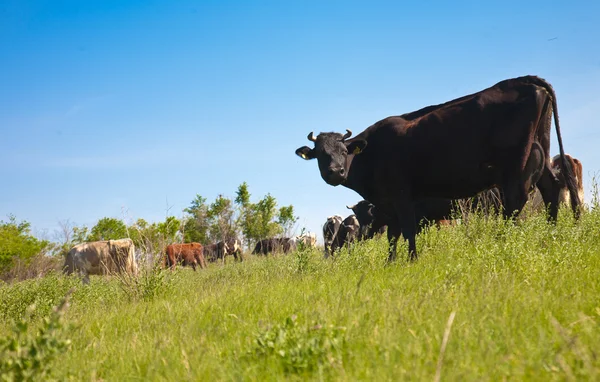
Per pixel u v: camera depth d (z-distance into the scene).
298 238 12.66
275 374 3.51
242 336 4.76
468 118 10.05
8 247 28.98
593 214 9.46
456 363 3.24
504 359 3.13
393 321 4.27
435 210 13.37
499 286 5.44
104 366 4.44
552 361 3.19
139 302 9.25
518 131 9.82
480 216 10.85
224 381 3.44
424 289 5.86
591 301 4.75
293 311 5.38
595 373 2.87
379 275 8.03
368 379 3.16
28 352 3.68
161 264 10.30
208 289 9.05
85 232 34.19
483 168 10.15
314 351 3.66
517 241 7.64
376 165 10.59
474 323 4.23
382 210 11.07
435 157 10.20
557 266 6.75
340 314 4.64
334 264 10.05
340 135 10.49
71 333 5.21
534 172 10.05
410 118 10.70
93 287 10.87
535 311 4.39
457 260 7.99
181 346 4.39
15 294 10.01
